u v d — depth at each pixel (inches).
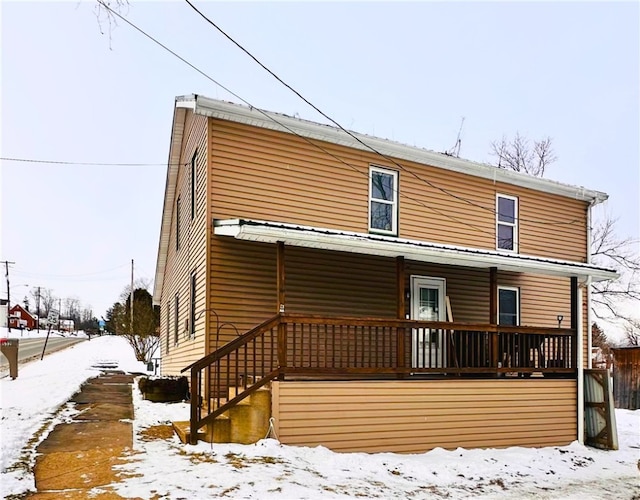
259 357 371.2
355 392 320.5
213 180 366.6
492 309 392.8
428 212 460.4
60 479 212.4
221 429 286.2
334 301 407.8
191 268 435.2
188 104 369.4
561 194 540.7
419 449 335.9
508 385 380.8
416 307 448.1
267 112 382.3
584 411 417.7
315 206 405.4
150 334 1167.0
